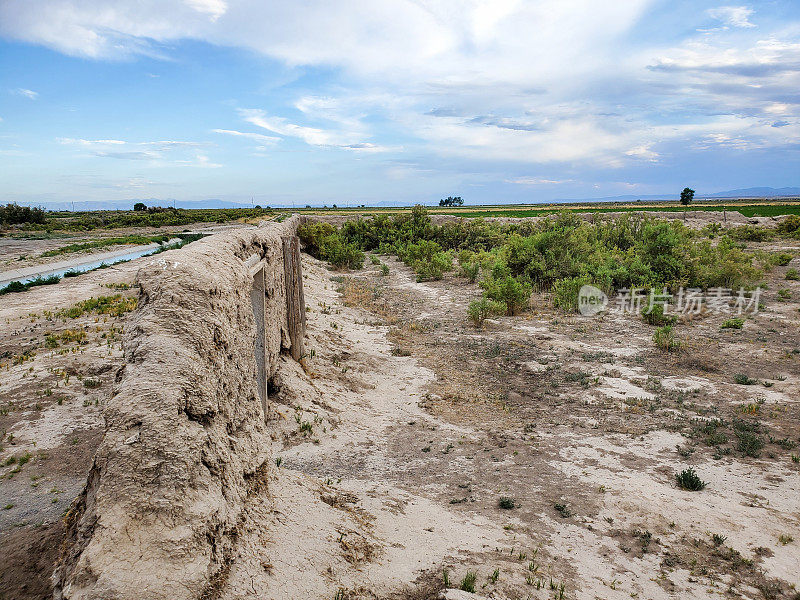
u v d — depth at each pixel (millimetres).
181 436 3777
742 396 11531
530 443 9336
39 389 8586
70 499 5754
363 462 8359
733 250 27594
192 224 62000
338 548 4949
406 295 25078
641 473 8117
